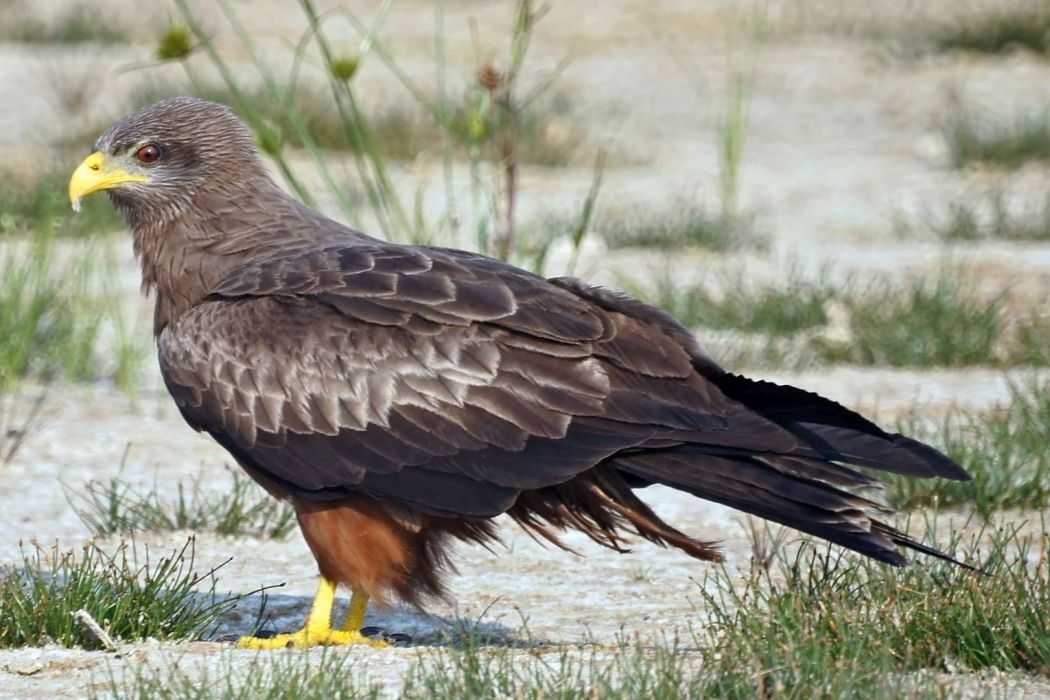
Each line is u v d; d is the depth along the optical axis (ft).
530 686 26.73
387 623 35.55
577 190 94.32
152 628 32.71
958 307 65.62
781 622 29.22
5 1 145.38
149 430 53.11
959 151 101.14
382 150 98.43
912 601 30.73
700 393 31.48
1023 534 40.73
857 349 63.26
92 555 37.14
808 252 81.25
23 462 48.88
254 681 28.04
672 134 111.04
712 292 72.13
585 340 31.63
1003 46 131.34
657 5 148.15
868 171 100.53
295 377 32.58
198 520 42.70
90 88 115.85
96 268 72.79
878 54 130.82
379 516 32.53
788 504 29.63
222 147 36.50
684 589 37.47
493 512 31.30
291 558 40.57
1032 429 47.96
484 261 33.53
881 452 29.68
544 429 31.30
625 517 32.09
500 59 127.34
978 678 28.76
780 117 115.34
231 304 33.91
